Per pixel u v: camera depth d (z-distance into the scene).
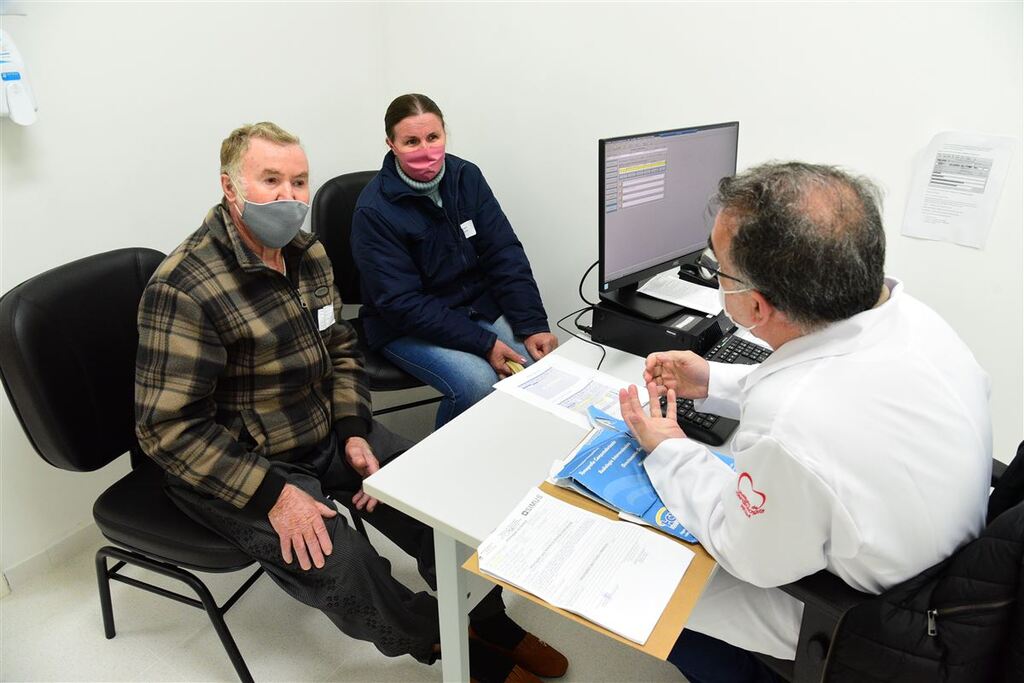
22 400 1.22
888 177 1.67
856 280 0.77
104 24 1.62
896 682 0.82
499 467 1.11
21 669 1.51
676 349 1.43
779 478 0.77
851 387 0.79
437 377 1.88
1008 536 0.73
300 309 1.40
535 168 2.27
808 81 1.69
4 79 1.40
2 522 1.67
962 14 1.45
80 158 1.64
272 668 1.53
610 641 1.61
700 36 1.80
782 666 1.04
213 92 1.92
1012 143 1.48
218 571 1.28
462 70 2.28
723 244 0.84
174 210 1.89
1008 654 0.76
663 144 1.43
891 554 0.80
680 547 0.94
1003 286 1.60
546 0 2.01
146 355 1.23
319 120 2.28
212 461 1.25
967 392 0.87
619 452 1.11
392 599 1.37
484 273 2.11
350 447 1.51
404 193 1.86
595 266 2.27
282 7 2.04
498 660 1.46
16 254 1.57
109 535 1.35
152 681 1.49
